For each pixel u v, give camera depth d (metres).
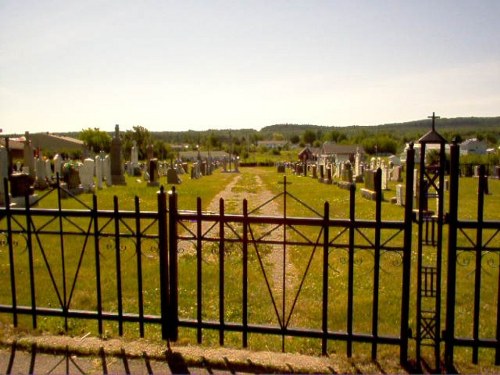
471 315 6.20
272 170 63.88
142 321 4.87
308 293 7.18
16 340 4.83
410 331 4.34
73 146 88.25
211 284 7.62
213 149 121.06
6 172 16.64
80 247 10.06
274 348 4.88
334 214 16.09
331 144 103.12
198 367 4.30
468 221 4.17
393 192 25.36
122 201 18.88
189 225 13.85
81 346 4.70
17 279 7.75
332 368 4.28
